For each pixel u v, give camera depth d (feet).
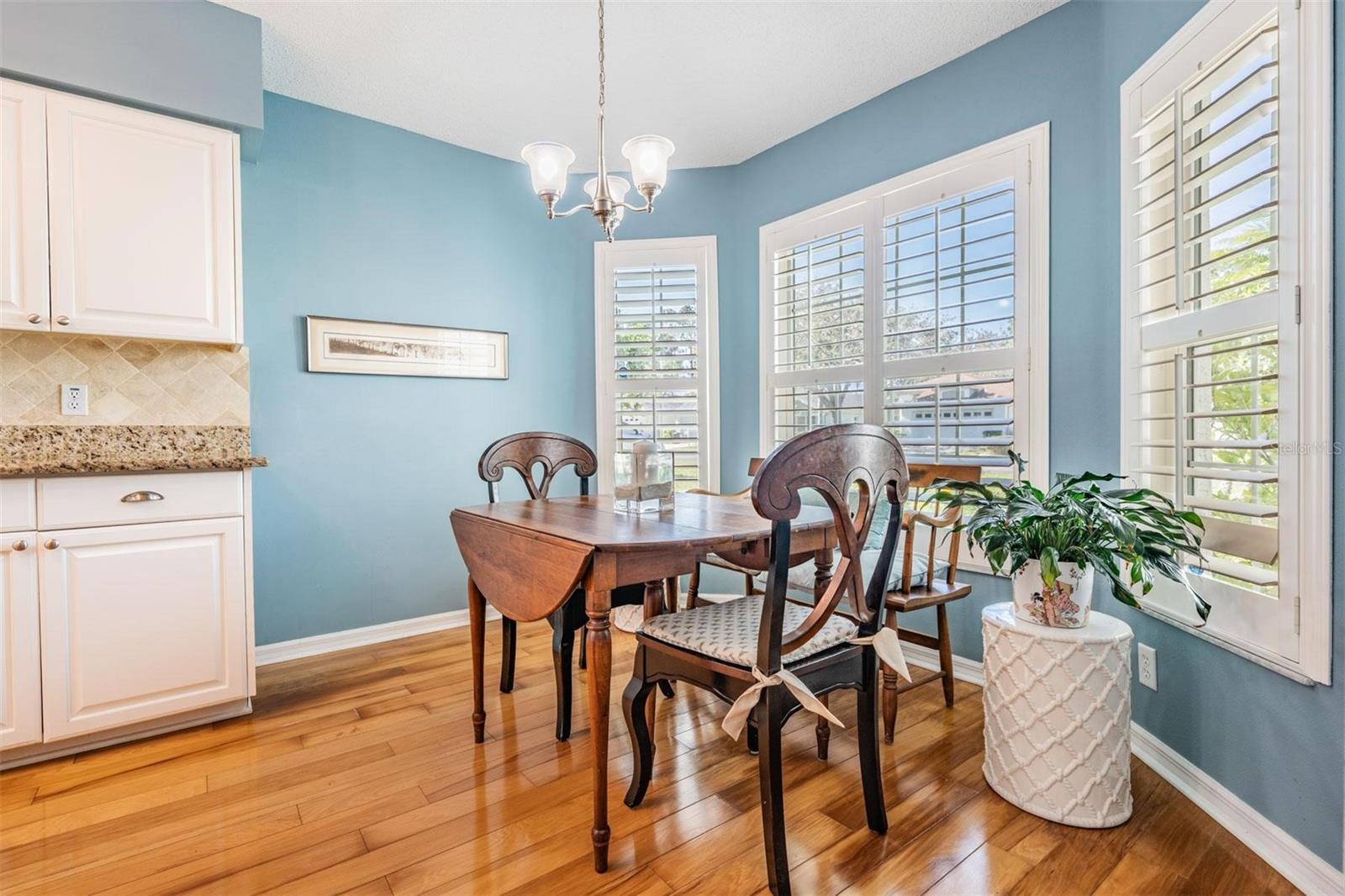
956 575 7.87
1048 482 7.19
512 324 10.85
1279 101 4.34
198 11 6.82
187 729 6.60
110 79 6.35
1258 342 4.70
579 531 4.88
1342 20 3.94
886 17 7.24
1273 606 4.38
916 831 4.83
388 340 9.64
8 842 4.72
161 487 6.40
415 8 7.02
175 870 4.42
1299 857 4.19
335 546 9.27
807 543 5.24
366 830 4.87
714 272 11.21
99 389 7.07
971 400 7.88
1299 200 4.19
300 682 7.94
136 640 6.25
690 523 5.32
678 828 4.90
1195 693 5.21
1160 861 4.46
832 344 9.59
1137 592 5.98
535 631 10.09
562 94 8.86
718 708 7.19
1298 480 4.17
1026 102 7.36
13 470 5.64
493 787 5.49
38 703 5.82
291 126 8.89
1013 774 5.16
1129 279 6.17
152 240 6.64
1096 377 6.73
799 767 5.83
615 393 11.48
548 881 4.30
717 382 11.23
